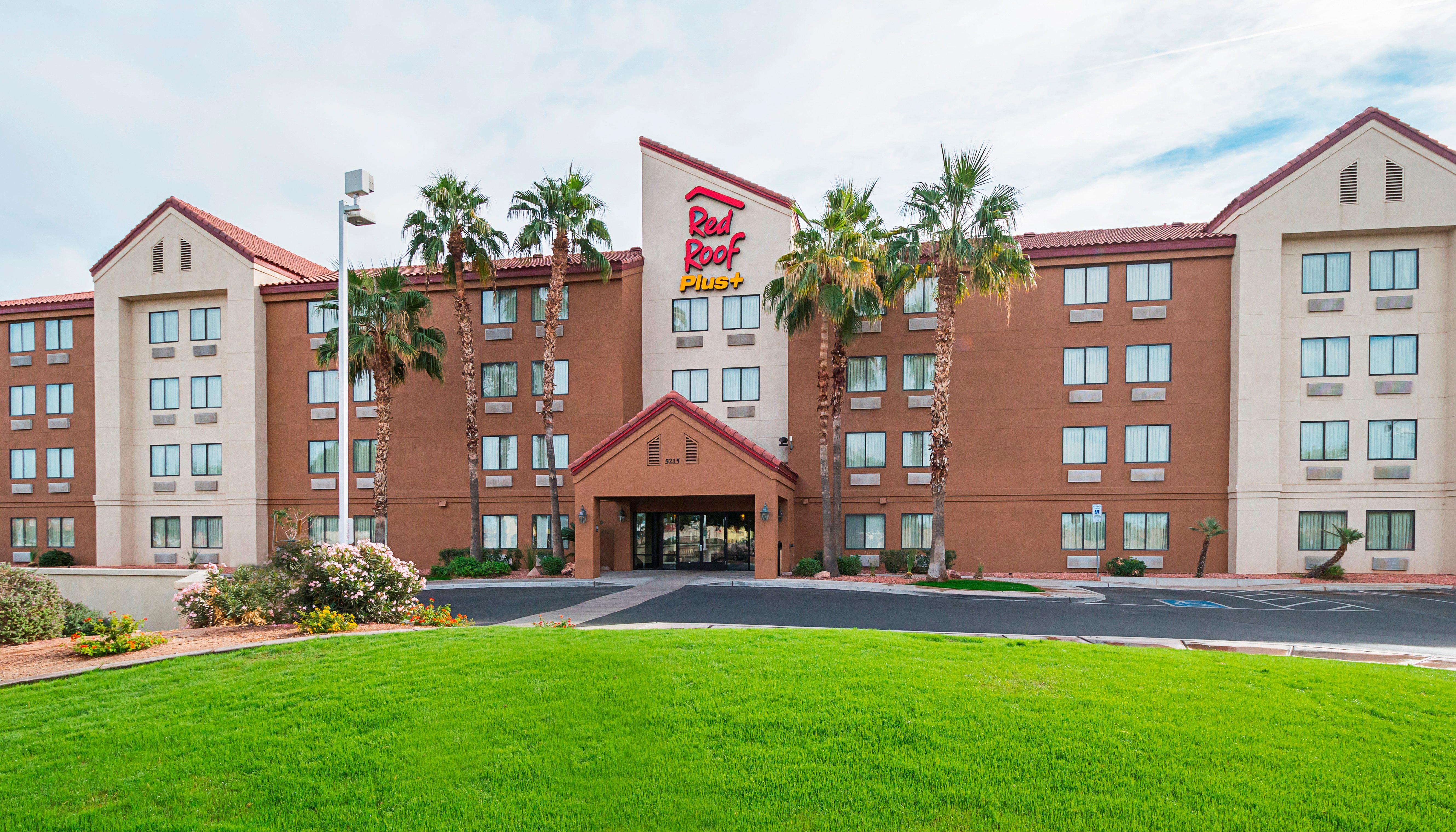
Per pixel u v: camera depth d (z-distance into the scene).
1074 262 26.72
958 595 20.55
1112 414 26.39
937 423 23.59
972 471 27.17
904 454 27.70
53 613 11.98
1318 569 24.25
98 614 13.63
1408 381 24.78
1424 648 11.84
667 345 29.34
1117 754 5.88
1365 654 10.89
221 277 31.34
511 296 29.95
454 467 29.95
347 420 14.82
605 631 10.71
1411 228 24.47
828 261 23.16
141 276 32.09
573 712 6.77
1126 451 26.31
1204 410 25.83
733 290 28.88
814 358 28.30
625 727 6.46
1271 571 24.78
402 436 30.34
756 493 24.27
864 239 24.33
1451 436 24.25
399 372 28.27
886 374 27.97
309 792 5.43
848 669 8.00
